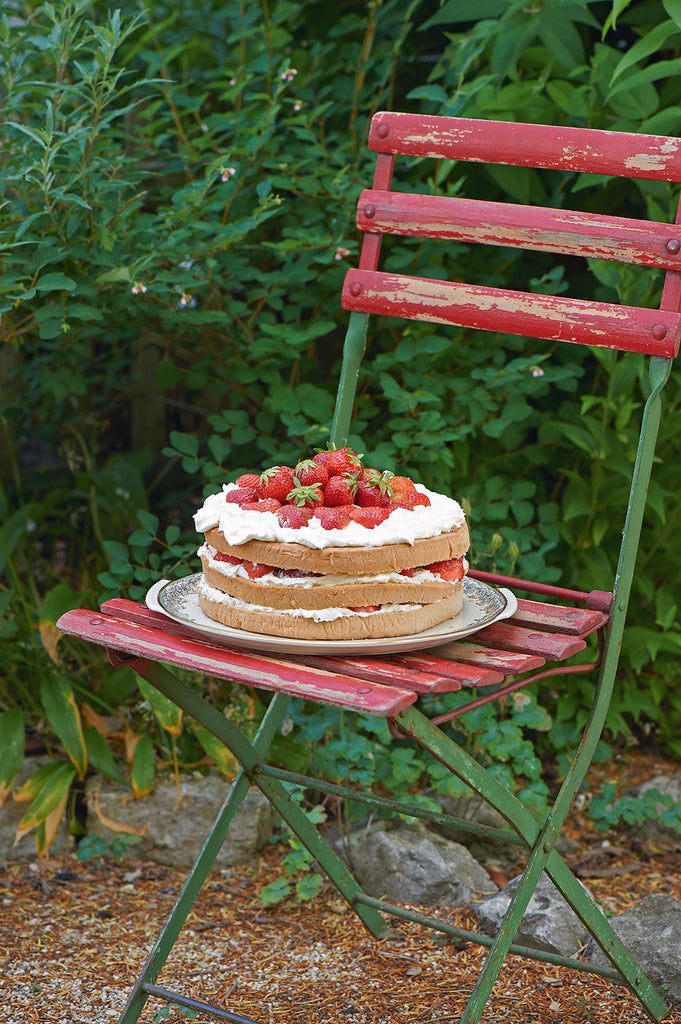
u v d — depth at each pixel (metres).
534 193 2.74
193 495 3.63
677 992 2.00
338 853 2.49
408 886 2.38
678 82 2.61
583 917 1.76
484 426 2.62
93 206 2.44
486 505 2.75
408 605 1.51
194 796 2.60
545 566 2.79
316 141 2.86
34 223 2.49
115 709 2.89
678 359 2.67
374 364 2.66
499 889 2.42
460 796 2.65
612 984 2.07
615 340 1.67
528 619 1.64
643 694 2.89
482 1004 1.61
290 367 3.01
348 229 2.74
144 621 1.63
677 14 2.25
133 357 3.35
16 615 2.95
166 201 3.11
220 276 2.74
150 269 2.55
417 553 1.51
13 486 3.59
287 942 2.24
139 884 2.47
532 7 2.52
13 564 2.97
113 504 3.14
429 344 2.62
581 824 2.70
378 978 2.10
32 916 2.32
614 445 2.71
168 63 3.26
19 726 2.64
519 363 2.58
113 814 2.58
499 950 1.64
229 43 3.18
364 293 1.92
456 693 2.69
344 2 3.12
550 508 2.74
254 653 1.51
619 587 1.66
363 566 1.48
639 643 2.84
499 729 2.57
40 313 2.38
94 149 2.57
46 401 3.39
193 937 2.25
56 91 2.50
